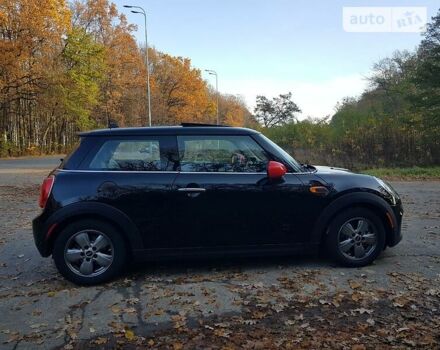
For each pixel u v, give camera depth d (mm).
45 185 4812
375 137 20203
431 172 17000
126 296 4469
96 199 4727
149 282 4844
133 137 4980
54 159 36531
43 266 5633
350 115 21750
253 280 4816
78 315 4066
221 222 4875
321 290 4492
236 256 4965
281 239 4996
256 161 5023
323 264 5293
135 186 4777
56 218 4668
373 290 4473
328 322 3824
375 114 21516
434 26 20078
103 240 4812
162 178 4832
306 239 5035
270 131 24281
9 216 9266
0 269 5539
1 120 41094
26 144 44500
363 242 5152
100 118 49531
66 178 4789
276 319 3898
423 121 19406
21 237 7270
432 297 4305
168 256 4871
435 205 9609
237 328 3750
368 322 3809
